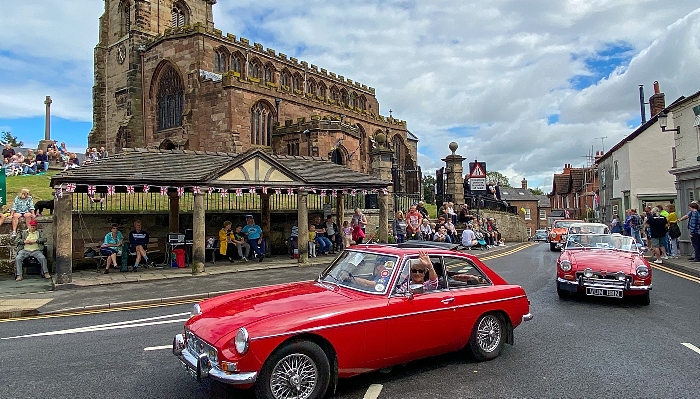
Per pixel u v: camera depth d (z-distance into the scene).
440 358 6.43
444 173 32.62
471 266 6.52
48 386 5.36
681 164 20.58
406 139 53.66
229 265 16.72
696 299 10.49
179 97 38.66
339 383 5.46
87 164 14.76
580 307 9.73
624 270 9.74
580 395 5.09
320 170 19.92
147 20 41.94
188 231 17.39
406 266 5.79
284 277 14.14
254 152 16.06
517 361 6.27
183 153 17.19
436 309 5.76
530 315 6.84
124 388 5.30
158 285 12.71
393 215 25.83
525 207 80.62
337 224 21.70
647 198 30.80
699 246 16.36
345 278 6.08
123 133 40.28
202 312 5.43
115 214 16.42
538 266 16.89
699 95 18.66
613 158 35.94
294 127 35.28
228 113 33.69
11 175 28.72
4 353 6.72
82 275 14.23
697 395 5.08
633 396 5.06
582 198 60.91
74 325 8.52
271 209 20.83
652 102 32.41
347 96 56.56
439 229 21.47
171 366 6.08
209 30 38.44
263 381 4.52
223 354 4.45
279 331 4.59
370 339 5.18
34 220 14.25
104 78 45.53
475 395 5.09
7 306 9.95
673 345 6.98
